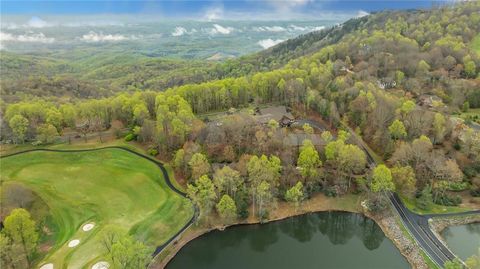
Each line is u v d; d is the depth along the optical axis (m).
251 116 164.12
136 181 127.62
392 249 104.44
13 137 153.75
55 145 152.88
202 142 138.38
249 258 105.19
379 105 153.50
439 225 109.31
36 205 112.31
